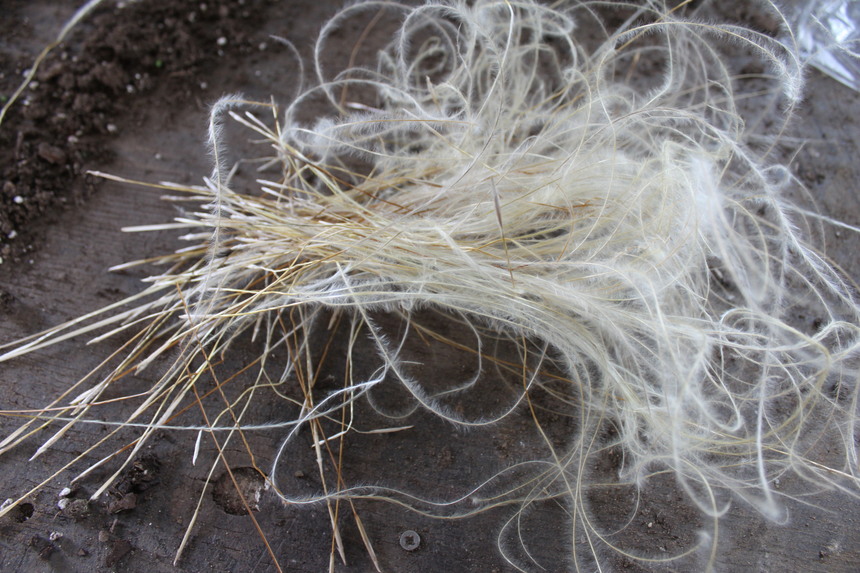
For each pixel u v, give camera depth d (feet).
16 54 1.70
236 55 1.73
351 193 1.52
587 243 1.39
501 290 1.35
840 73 1.67
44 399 1.42
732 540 1.32
